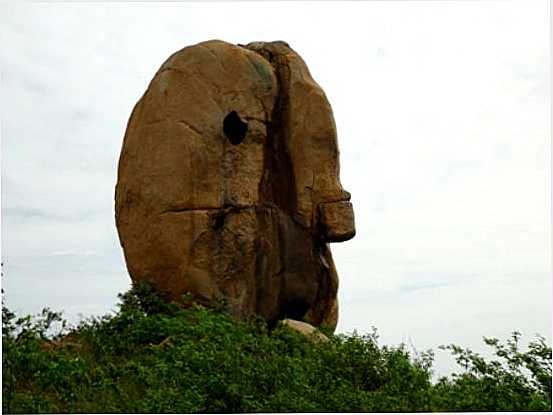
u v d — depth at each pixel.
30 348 13.21
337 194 18.78
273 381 13.10
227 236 17.53
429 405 12.94
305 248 18.67
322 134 18.91
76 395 12.16
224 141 17.86
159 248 17.27
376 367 14.05
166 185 17.36
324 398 12.80
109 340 14.91
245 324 16.12
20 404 11.56
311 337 16.06
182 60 18.17
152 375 12.95
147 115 17.98
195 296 17.09
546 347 13.81
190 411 11.95
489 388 13.38
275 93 18.84
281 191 18.97
